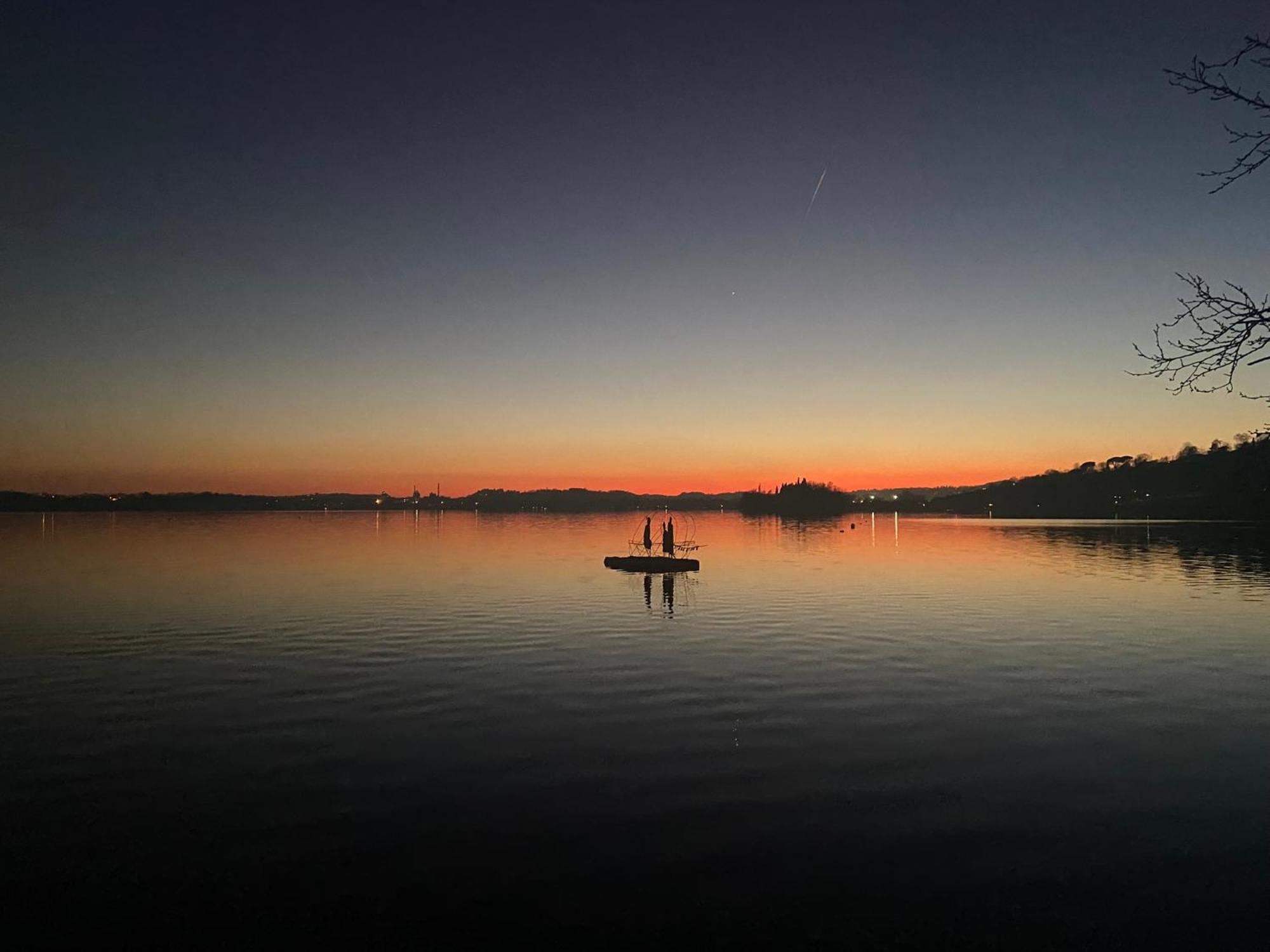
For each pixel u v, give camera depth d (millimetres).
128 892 10984
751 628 31594
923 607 37531
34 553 72125
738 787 14633
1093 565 60250
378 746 16984
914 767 15648
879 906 10609
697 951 9688
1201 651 26906
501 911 10523
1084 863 11664
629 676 23281
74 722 18703
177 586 45594
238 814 13469
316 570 56125
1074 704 20078
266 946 9781
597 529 143750
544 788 14602
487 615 34812
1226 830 12695
